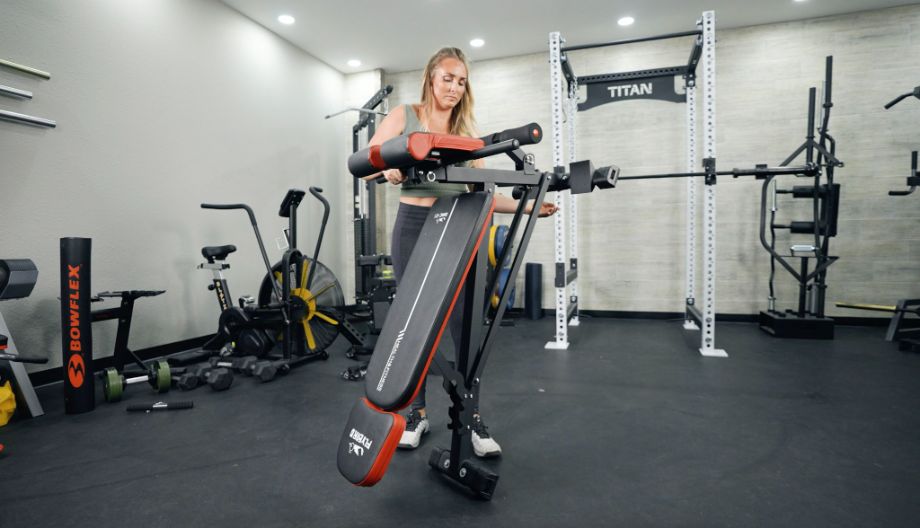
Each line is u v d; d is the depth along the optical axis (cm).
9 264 203
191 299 338
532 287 439
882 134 378
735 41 404
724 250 413
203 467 154
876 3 364
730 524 119
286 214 311
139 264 303
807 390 227
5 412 194
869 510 125
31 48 250
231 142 370
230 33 369
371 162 109
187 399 226
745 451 162
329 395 231
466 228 113
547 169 454
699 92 413
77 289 207
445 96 145
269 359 291
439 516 124
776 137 398
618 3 360
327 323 304
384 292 320
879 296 383
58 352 261
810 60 389
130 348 299
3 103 239
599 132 440
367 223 449
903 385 233
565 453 161
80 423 195
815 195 339
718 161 411
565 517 123
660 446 166
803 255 346
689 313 386
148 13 308
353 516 125
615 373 261
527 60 459
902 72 372
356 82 505
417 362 104
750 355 297
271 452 165
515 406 209
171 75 323
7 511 128
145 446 171
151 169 311
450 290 108
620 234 439
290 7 369
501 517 123
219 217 359
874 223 382
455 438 130
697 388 232
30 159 249
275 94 413
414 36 417
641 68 428
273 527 120
